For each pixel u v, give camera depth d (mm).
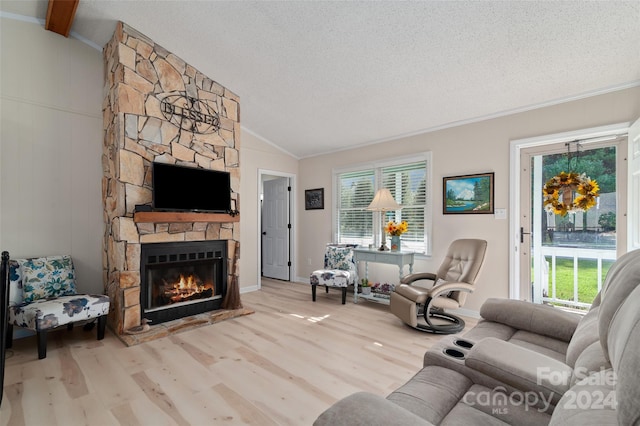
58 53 3400
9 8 3074
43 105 3307
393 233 4195
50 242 3338
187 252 3570
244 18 2785
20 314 2695
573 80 2904
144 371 2400
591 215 3363
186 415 1871
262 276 6473
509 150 3527
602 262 3363
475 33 2520
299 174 6035
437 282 3746
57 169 3389
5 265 1914
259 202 5355
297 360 2588
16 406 1956
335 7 2492
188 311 3578
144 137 3246
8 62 3115
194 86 3689
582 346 1331
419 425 817
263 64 3422
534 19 2303
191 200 3471
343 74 3342
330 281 4359
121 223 3053
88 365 2496
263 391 2127
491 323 2199
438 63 2934
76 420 1829
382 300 4148
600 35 2359
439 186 4094
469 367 1433
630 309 809
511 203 3496
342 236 5367
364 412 879
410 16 2459
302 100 4020
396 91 3480
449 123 3994
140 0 2799
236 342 2965
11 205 3127
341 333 3201
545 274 3793
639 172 2568
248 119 4781
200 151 3719
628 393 631
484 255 3379
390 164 4629
